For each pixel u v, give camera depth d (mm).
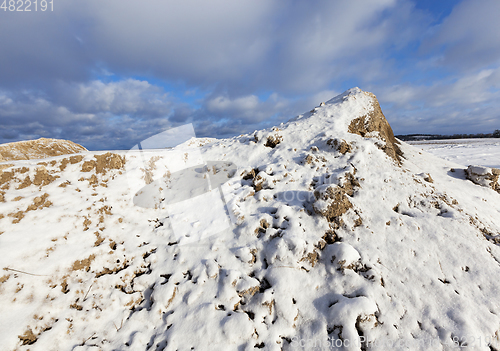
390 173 5852
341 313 3109
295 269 3734
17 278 3031
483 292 3531
